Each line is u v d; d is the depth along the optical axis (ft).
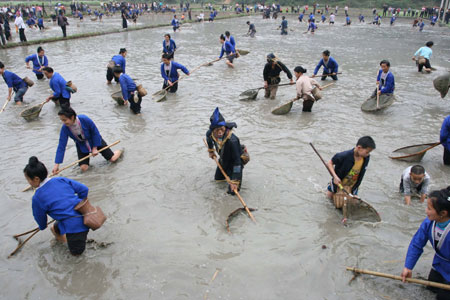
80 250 13.92
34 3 214.48
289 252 14.10
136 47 67.41
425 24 137.28
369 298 12.00
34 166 13.00
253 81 41.29
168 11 204.23
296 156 22.25
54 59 54.39
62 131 18.98
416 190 17.49
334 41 79.20
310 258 13.78
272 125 27.45
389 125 27.45
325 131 26.22
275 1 242.99
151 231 15.48
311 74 44.93
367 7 211.00
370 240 14.78
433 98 34.35
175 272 13.16
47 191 13.42
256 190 18.49
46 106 33.04
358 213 15.85
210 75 44.45
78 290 12.54
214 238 14.97
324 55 39.50
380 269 13.24
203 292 12.26
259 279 12.78
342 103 32.94
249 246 14.46
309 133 25.86
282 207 17.06
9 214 16.98
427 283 11.37
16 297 12.32
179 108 31.78
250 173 20.20
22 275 13.25
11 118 29.71
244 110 30.99
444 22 139.13
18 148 23.95
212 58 56.34
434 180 19.56
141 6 212.02
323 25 125.59
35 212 13.56
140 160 22.04
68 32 94.84
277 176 19.84
